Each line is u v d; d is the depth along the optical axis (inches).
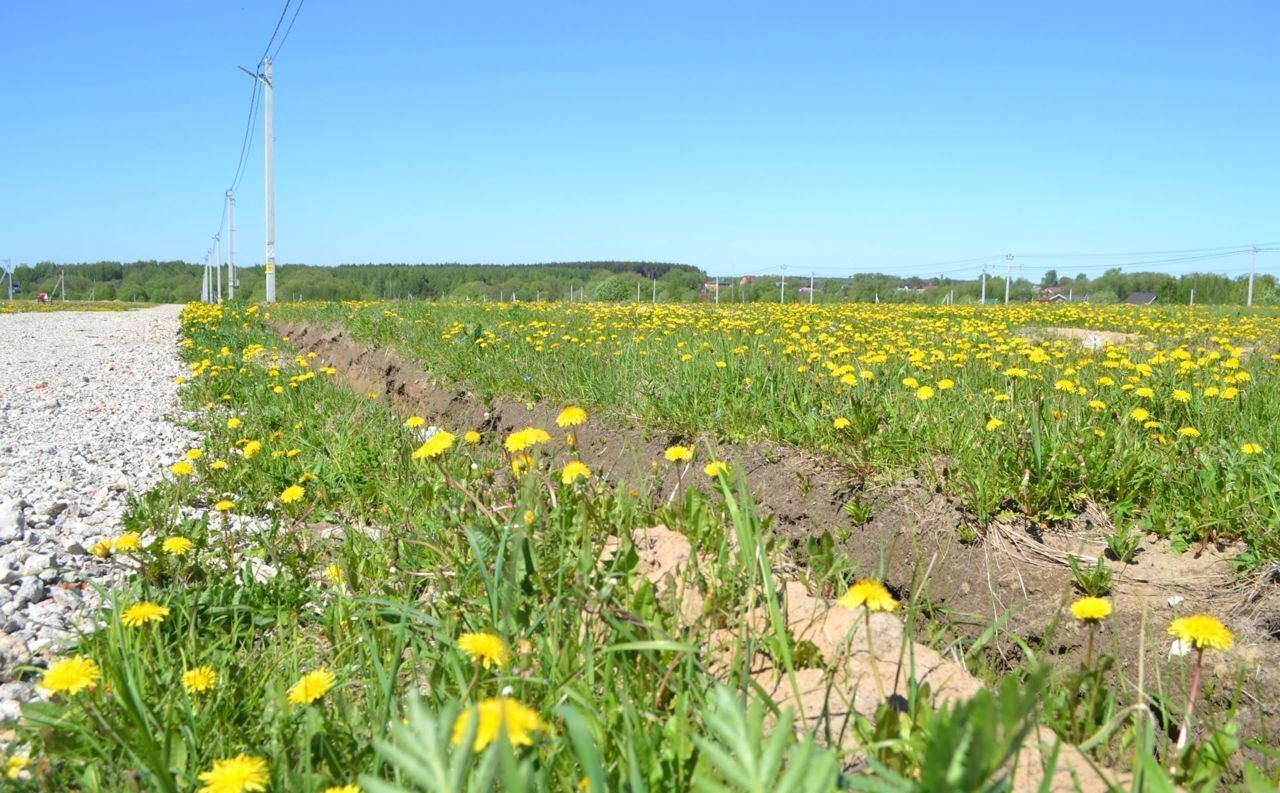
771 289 2613.2
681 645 88.6
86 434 311.3
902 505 172.7
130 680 93.2
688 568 117.8
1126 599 143.6
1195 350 335.3
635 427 232.1
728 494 115.3
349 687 109.5
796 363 288.8
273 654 120.6
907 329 519.8
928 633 146.6
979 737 39.3
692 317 610.9
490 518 129.8
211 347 603.8
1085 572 149.1
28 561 162.9
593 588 112.3
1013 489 165.6
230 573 154.3
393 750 46.4
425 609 127.5
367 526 196.9
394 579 147.3
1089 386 238.1
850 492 179.9
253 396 364.2
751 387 237.5
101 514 205.0
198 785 81.6
